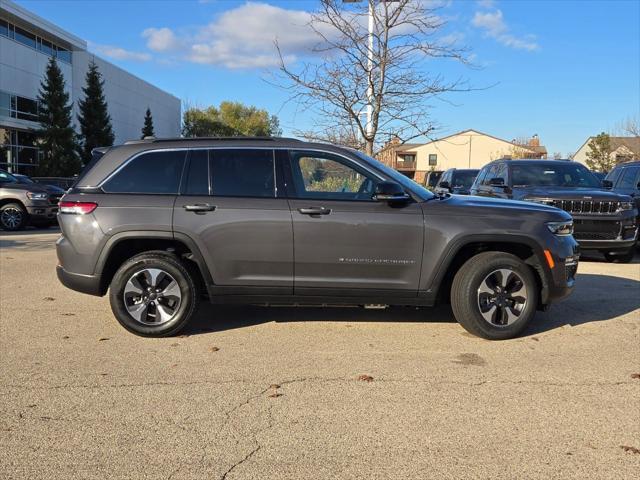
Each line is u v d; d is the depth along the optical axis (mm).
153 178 5301
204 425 3520
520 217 5219
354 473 2977
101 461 3078
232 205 5152
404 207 5164
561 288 5324
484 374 4414
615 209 9633
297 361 4688
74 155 39969
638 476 2951
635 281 8148
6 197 15195
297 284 5188
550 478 2934
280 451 3203
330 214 5102
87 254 5191
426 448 3246
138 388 4094
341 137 11789
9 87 37969
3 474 2936
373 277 5188
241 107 76312
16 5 37531
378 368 4539
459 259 5441
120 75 56531
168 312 5266
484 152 72562
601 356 4855
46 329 5562
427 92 10961
